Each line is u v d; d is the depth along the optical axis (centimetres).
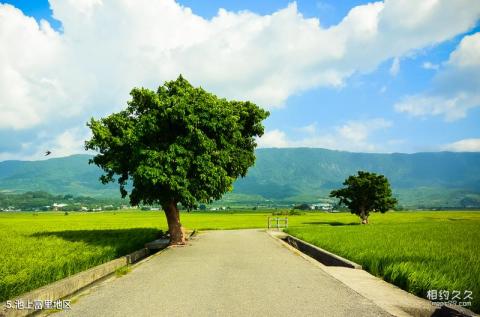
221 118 2498
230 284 1238
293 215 11388
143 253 2438
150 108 2594
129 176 2734
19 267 1369
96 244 2238
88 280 1386
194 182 2450
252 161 3038
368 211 5950
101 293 1129
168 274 1438
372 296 1079
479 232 3216
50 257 1653
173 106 2386
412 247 2036
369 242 2350
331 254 1967
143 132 2436
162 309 945
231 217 10319
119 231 3528
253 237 3359
